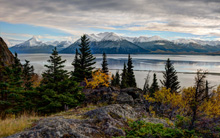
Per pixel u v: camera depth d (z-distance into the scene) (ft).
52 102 48.06
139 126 25.39
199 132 29.91
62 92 56.18
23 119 29.76
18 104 56.49
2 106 56.54
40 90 55.98
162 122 30.81
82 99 57.31
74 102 52.01
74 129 21.76
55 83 58.13
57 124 21.81
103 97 55.88
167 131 24.43
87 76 107.04
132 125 25.53
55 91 54.75
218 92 44.57
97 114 28.50
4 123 27.53
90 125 23.91
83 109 43.14
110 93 58.13
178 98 49.47
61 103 50.67
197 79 35.81
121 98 53.42
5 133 22.27
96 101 54.24
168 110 50.62
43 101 50.49
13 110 49.93
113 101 52.11
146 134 23.24
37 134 19.24
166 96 53.21
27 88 76.33
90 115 28.99
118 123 26.32
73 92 58.95
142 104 51.26
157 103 54.80
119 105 34.42
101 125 24.62
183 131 23.99
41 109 48.08
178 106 47.91
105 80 78.59
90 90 72.33
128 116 31.37
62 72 62.69
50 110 49.96
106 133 22.63
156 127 25.26
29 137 18.65
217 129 30.40
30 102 52.54
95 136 21.35
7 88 62.34
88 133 21.70
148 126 25.08
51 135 19.43
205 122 33.17
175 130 24.67
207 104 37.27
